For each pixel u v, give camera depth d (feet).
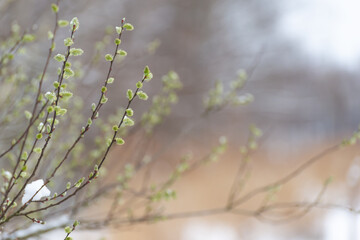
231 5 56.29
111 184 8.21
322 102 83.92
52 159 7.90
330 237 24.67
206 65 50.78
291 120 71.10
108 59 4.86
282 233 28.37
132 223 8.54
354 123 88.33
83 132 5.13
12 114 7.76
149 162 8.95
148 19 43.80
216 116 48.32
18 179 5.22
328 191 33.99
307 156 59.31
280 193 35.94
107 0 26.61
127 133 8.47
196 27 52.70
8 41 7.45
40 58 9.81
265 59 58.65
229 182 38.70
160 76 41.06
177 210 31.91
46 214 7.85
